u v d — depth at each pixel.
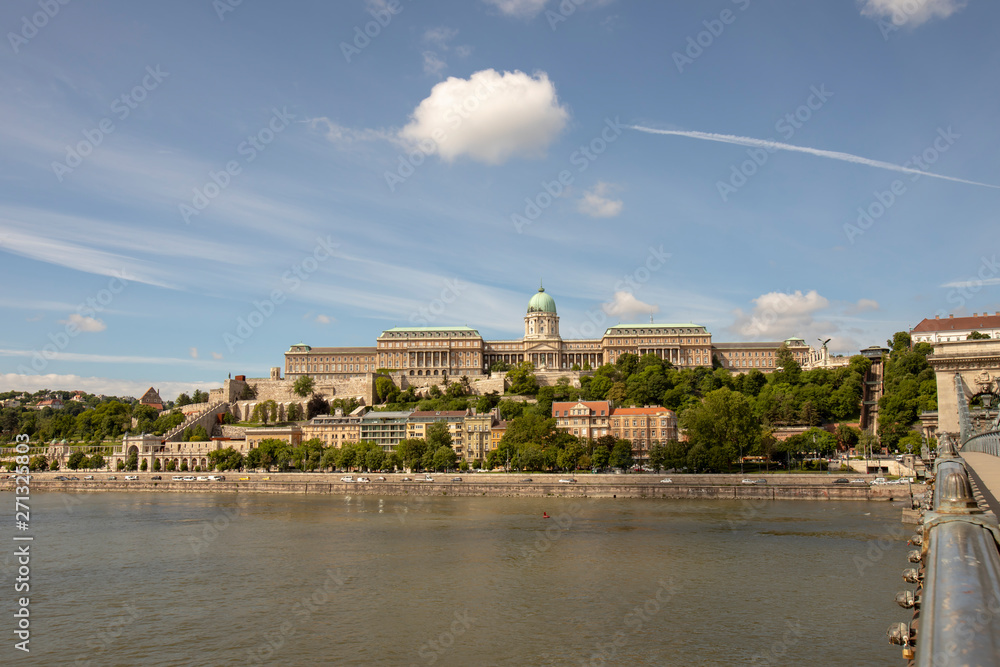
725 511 181.62
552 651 79.56
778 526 154.75
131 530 161.38
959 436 105.25
